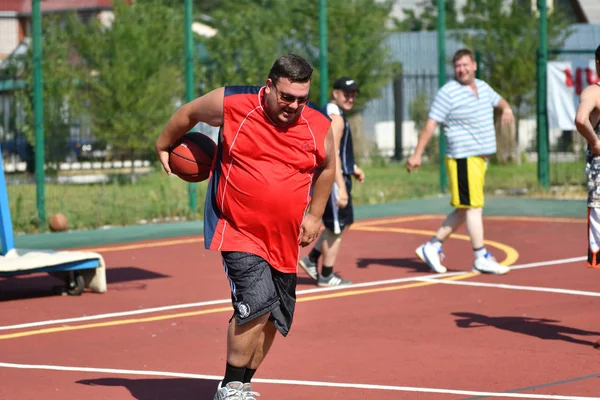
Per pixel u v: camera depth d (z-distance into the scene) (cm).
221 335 1048
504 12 3644
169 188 2547
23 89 2909
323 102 2378
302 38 3659
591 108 903
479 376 845
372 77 3694
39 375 874
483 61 3631
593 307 1160
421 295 1262
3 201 1320
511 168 3478
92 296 1310
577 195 2541
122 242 1877
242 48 3300
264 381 836
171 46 3219
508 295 1248
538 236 1819
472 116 1378
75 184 2938
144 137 3127
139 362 923
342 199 1283
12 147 2892
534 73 3553
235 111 691
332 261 1334
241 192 693
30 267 1253
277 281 720
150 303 1251
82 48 3145
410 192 2666
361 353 942
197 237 1925
